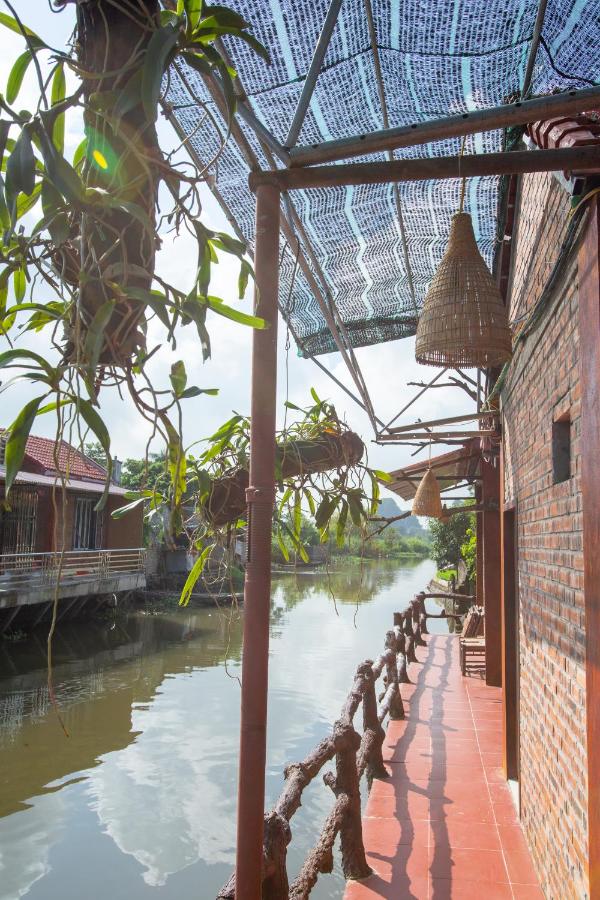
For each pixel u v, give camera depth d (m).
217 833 6.80
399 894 3.46
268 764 8.37
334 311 4.41
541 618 3.48
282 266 4.71
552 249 3.05
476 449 8.33
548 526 3.23
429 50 2.63
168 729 10.34
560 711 2.96
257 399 2.11
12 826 6.88
